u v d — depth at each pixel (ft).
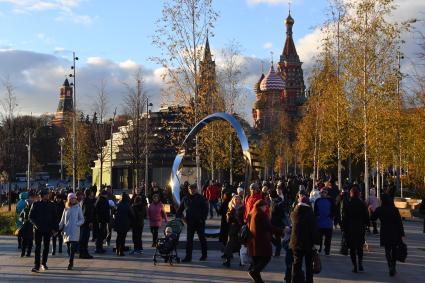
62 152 276.21
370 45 101.30
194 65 106.42
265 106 398.42
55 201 57.26
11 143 159.43
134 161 171.01
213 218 100.58
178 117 134.10
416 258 53.06
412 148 107.86
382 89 100.78
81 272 44.21
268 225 37.11
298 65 431.43
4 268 47.01
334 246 62.23
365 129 101.76
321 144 145.18
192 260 51.13
